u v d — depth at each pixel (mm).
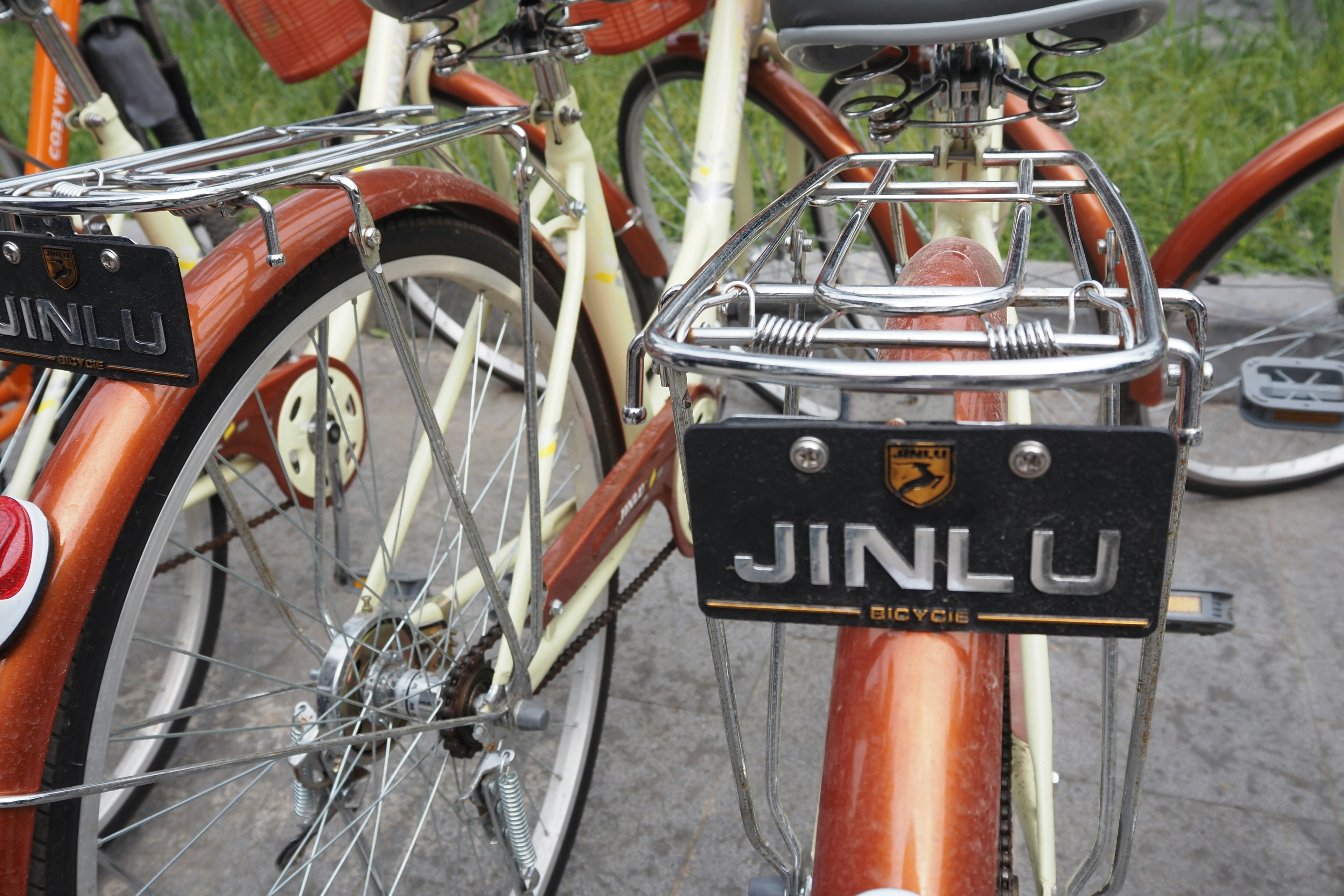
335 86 3836
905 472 486
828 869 570
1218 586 1905
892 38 788
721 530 521
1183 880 1372
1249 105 3367
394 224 975
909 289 572
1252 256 2562
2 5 1201
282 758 875
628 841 1479
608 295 1312
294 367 1288
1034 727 1014
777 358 465
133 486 751
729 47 1421
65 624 720
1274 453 2287
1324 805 1475
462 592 1208
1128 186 3090
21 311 705
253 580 1983
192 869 1450
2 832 714
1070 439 464
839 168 808
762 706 1687
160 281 649
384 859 1455
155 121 1786
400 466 2316
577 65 1189
